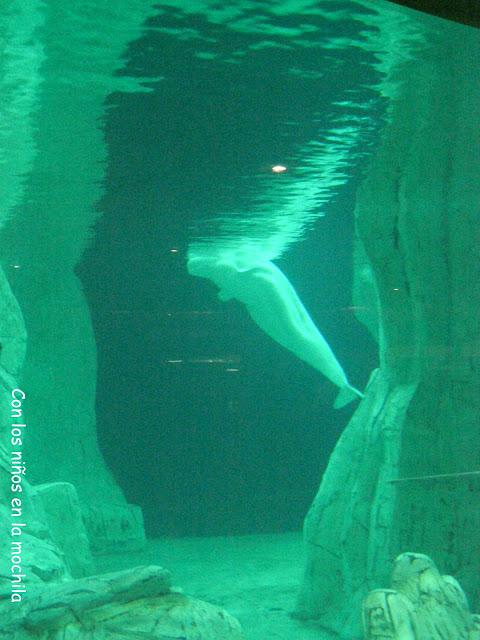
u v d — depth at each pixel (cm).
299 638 1082
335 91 1092
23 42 872
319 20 828
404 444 1069
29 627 561
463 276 1170
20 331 1066
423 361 1141
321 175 1600
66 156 1395
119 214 1991
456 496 1046
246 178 1619
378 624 688
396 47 926
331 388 4556
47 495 1079
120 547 1930
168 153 1395
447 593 754
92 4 766
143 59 938
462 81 1067
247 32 857
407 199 1282
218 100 1109
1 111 1138
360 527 1105
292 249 2666
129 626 575
